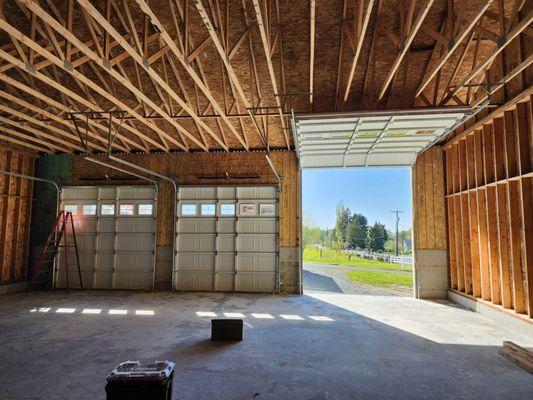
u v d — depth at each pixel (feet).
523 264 20.18
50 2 16.89
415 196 32.45
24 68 15.89
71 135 29.19
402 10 15.70
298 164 34.45
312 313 24.36
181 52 16.12
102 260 35.76
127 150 35.60
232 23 19.25
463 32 14.32
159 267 35.09
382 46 21.47
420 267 31.71
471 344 17.21
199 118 23.91
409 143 28.12
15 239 34.55
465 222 28.07
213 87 25.84
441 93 25.88
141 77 24.57
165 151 35.94
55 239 35.47
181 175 36.11
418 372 13.55
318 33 20.43
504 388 12.16
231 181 35.45
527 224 19.29
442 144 32.53
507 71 21.24
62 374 13.10
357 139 26.94
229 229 34.78
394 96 25.77
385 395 11.56
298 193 34.37
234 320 17.71
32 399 11.07
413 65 23.02
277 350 16.08
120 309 25.45
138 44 15.14
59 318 22.49
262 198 34.81
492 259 23.30
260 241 34.30
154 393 7.26
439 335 18.83
